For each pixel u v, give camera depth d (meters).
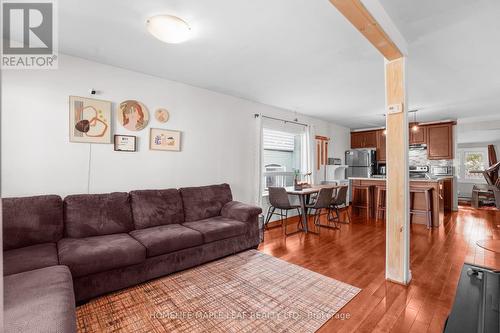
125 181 3.16
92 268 2.06
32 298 1.44
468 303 1.30
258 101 4.74
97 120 2.94
